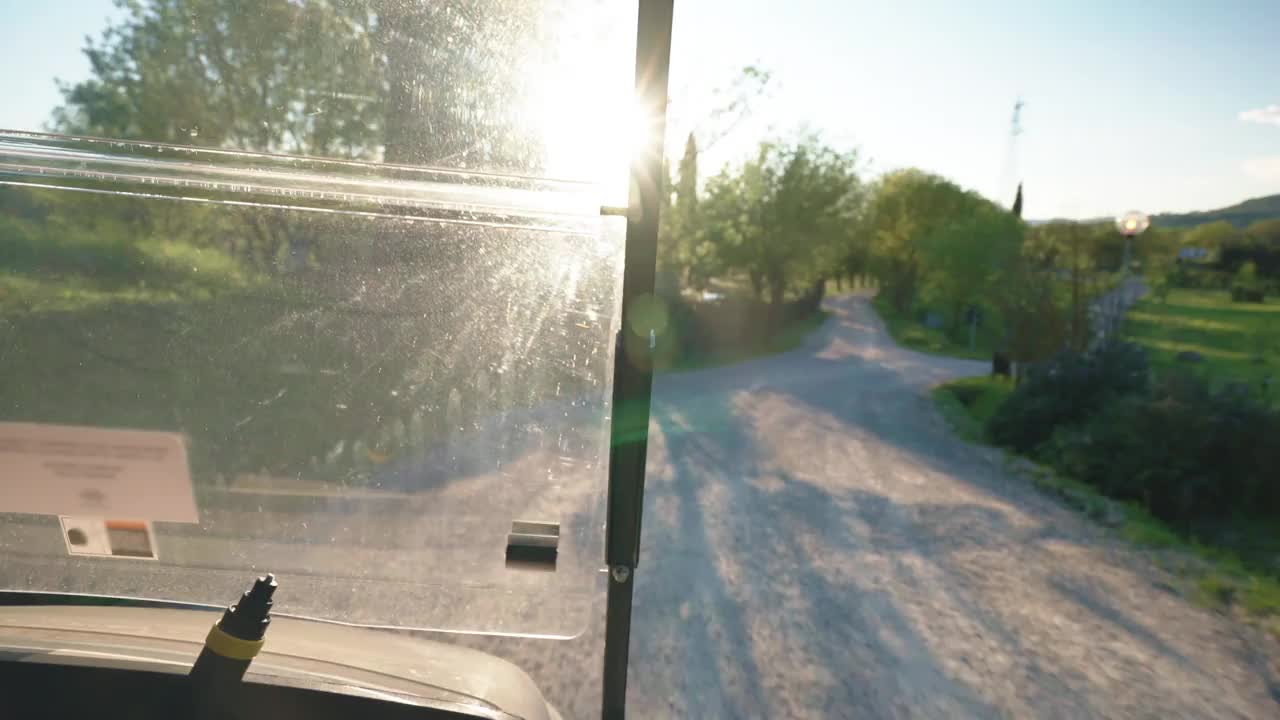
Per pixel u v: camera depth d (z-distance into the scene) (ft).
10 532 2.79
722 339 64.34
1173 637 16.35
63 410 2.68
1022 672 14.44
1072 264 53.62
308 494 2.75
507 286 2.64
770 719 12.21
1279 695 14.37
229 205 2.60
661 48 2.39
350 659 3.19
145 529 2.79
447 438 2.71
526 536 2.73
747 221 70.64
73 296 2.62
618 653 2.81
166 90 2.54
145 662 2.78
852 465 29.01
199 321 2.65
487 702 3.06
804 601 16.70
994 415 36.37
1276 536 22.68
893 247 126.93
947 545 20.90
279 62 2.55
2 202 2.59
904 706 12.96
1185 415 27.02
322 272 2.64
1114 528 23.06
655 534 20.16
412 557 2.78
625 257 2.48
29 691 2.72
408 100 2.55
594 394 2.68
